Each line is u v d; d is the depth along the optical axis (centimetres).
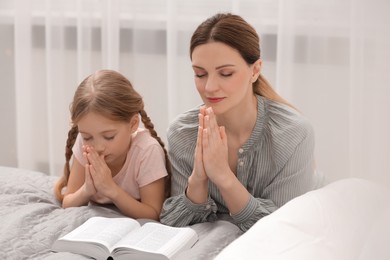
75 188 214
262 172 194
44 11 305
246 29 180
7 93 319
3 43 314
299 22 271
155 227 174
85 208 196
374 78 262
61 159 312
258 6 274
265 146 192
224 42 175
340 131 274
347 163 274
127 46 297
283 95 272
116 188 197
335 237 143
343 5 265
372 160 265
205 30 178
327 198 162
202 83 180
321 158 277
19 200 204
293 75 274
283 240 139
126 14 294
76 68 306
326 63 271
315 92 274
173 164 205
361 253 137
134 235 170
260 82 200
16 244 168
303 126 190
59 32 301
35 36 309
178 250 163
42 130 317
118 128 193
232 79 177
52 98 306
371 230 147
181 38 286
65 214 192
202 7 282
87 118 190
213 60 175
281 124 191
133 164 205
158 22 291
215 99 178
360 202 164
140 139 207
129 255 162
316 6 268
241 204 183
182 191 201
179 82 289
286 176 192
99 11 295
